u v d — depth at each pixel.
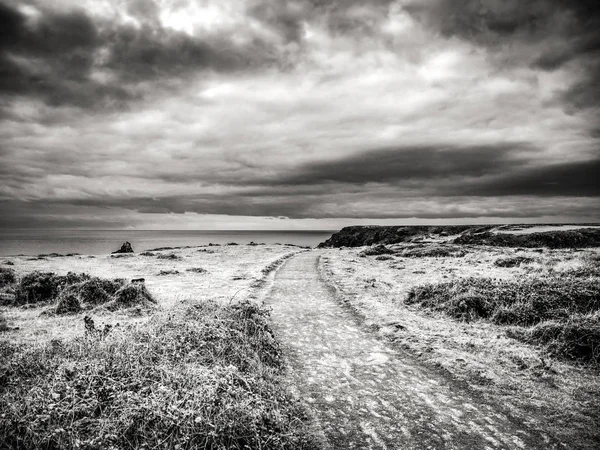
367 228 93.69
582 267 18.50
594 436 6.07
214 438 5.08
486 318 13.08
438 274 24.70
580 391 7.61
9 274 23.00
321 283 22.55
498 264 28.44
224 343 8.42
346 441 6.07
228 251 50.25
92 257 42.72
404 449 5.82
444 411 6.97
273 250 52.59
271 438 5.46
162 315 10.66
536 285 13.71
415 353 10.01
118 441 5.07
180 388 5.99
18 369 7.16
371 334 11.96
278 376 8.66
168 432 5.21
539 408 6.97
